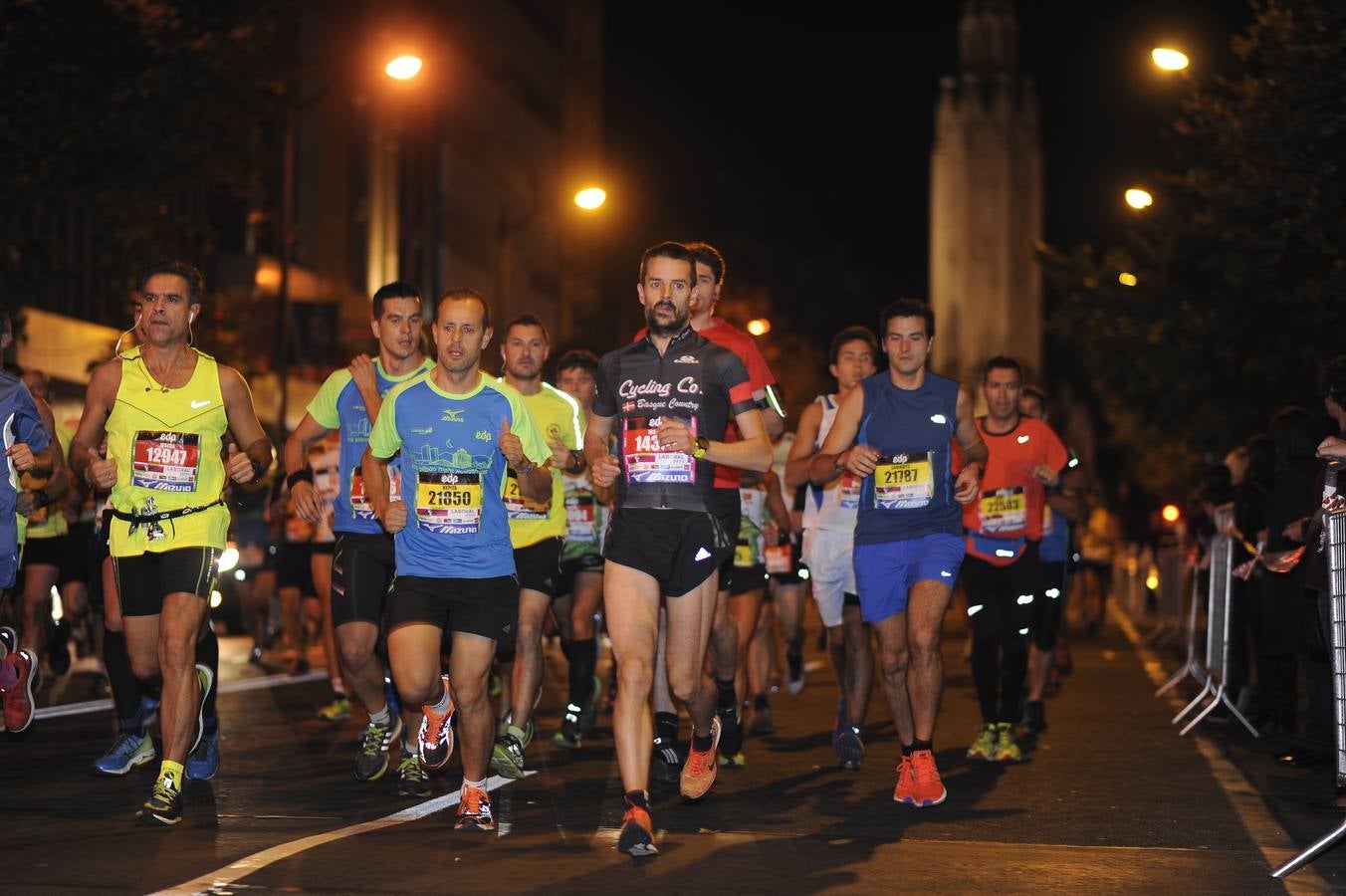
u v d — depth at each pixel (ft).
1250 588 45.65
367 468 26.03
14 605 48.01
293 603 55.36
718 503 26.25
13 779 30.25
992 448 35.88
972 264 308.81
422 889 20.95
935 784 28.32
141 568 26.94
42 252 70.33
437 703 26.66
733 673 32.24
